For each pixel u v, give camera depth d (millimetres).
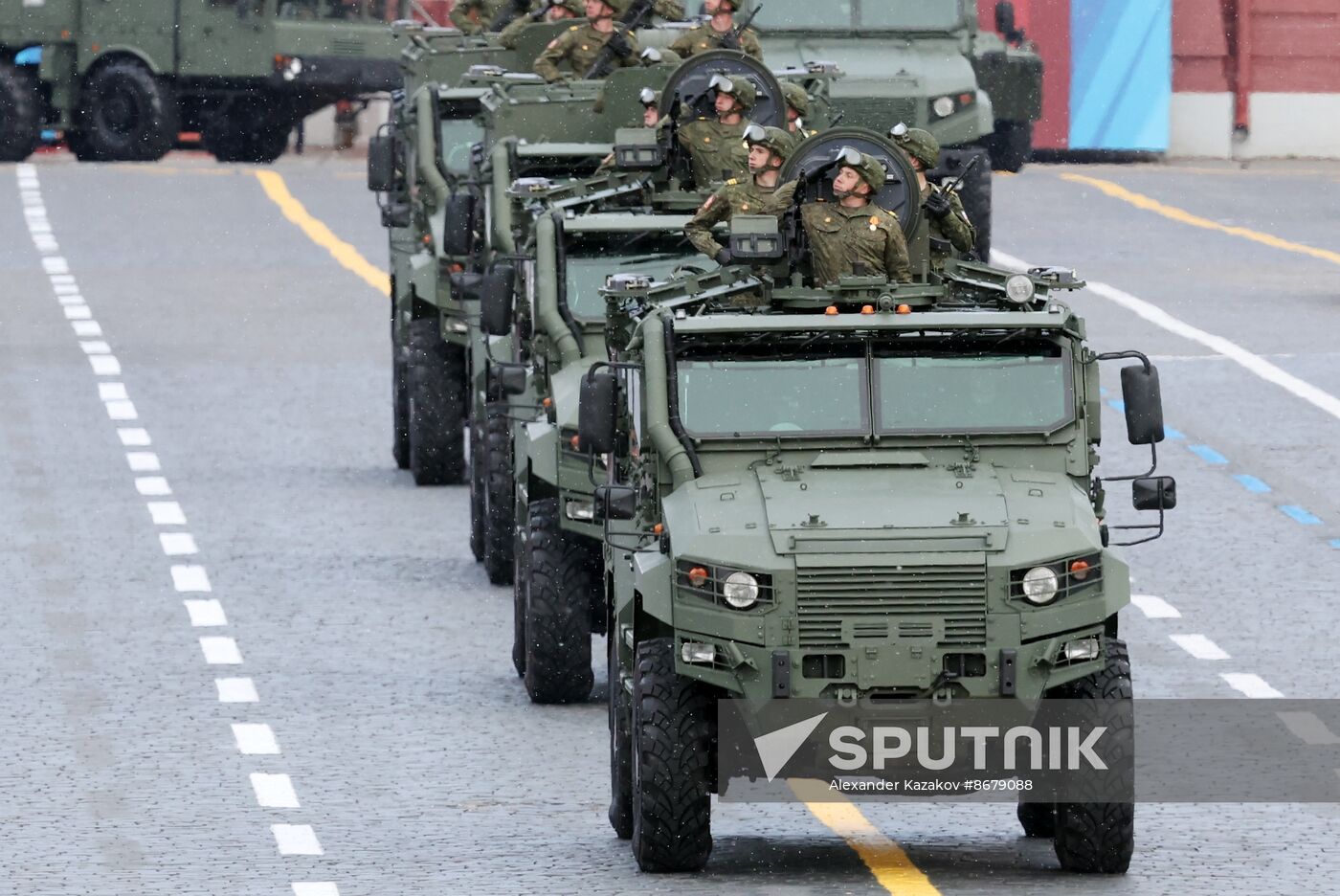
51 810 52500
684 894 46031
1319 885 46500
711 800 53469
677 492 49094
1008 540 46656
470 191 81375
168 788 54375
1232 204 163375
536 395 67438
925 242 56188
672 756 46844
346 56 177375
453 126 93750
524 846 49719
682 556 46656
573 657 61938
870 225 53219
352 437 99875
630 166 70812
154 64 177125
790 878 47281
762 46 123938
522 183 71000
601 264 67625
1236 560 77062
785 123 74938
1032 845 50188
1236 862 48219
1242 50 188500
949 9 124875
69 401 104875
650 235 67938
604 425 49094
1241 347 112562
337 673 65375
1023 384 50156
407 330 94000
